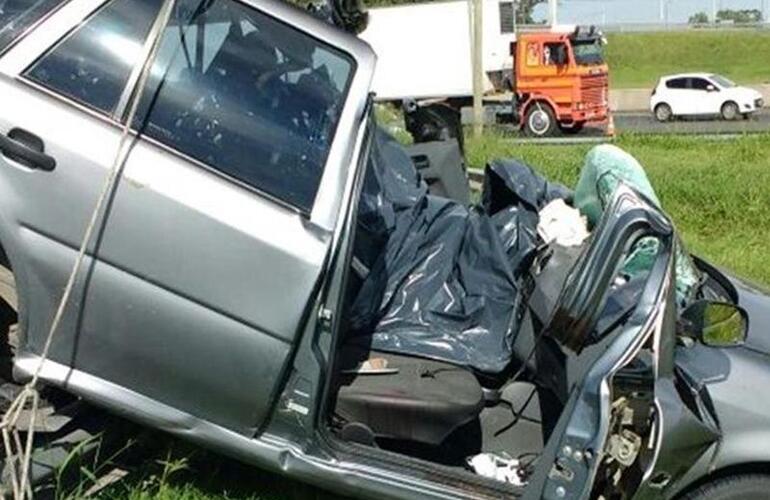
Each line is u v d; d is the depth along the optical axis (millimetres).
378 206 4363
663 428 3402
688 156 17984
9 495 3547
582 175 4496
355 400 3826
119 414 3641
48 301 3537
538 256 4234
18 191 3473
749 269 8320
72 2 3600
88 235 3469
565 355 3830
